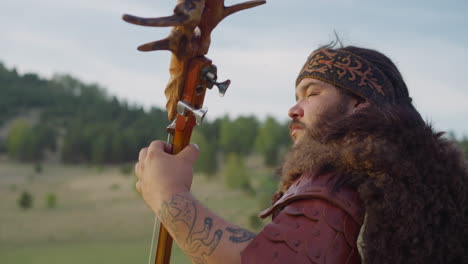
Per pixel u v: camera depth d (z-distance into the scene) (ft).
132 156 444.14
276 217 3.50
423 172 3.52
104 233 214.69
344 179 3.50
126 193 310.24
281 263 3.17
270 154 401.08
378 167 3.44
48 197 277.03
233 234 3.45
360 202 3.44
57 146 468.34
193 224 3.51
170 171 3.79
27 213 258.57
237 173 312.29
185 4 3.69
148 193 3.81
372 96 4.18
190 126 4.10
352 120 3.81
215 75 4.04
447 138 3.94
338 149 3.65
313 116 4.28
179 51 3.90
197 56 4.00
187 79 4.01
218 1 3.90
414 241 3.29
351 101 4.27
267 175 344.90
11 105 604.90
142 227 226.58
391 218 3.29
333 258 3.23
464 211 3.59
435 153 3.63
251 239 3.43
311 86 4.39
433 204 3.44
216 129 482.28
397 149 3.53
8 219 240.32
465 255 3.47
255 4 3.91
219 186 313.12
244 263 3.24
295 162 3.94
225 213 227.61
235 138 465.47
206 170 352.90
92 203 282.36
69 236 210.79
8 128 531.09
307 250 3.22
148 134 463.42
